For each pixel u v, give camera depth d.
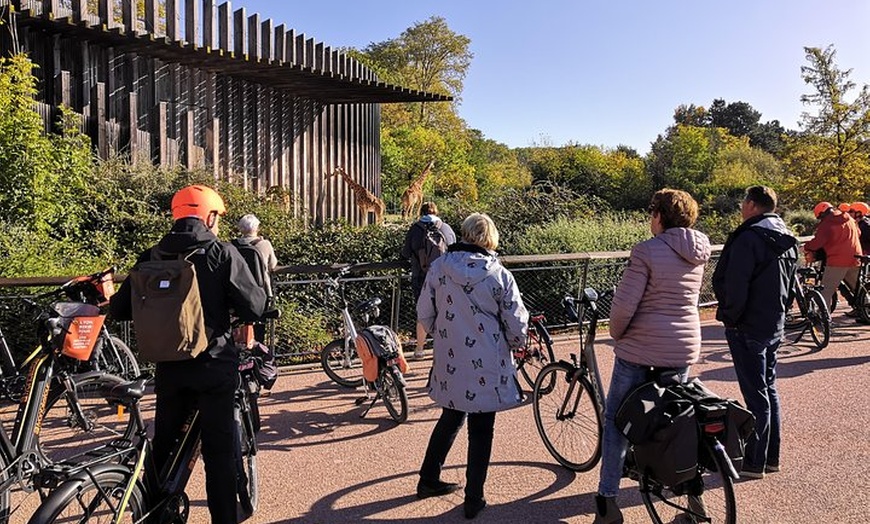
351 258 10.22
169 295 3.08
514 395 3.94
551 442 4.78
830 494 4.19
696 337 3.68
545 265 9.34
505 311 3.93
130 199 9.89
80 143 9.91
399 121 46.88
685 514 3.74
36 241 7.72
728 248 4.37
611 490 3.76
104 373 4.74
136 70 12.73
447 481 4.42
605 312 9.45
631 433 3.39
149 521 3.23
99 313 4.36
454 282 3.93
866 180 23.73
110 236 9.28
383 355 5.55
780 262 4.29
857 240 9.03
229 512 3.33
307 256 10.20
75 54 11.58
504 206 11.88
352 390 6.56
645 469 3.43
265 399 6.25
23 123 8.30
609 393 3.81
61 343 4.16
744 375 4.39
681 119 82.81
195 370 3.22
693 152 36.09
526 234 10.54
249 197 11.56
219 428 3.31
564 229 10.33
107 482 2.97
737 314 4.29
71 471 2.86
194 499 4.19
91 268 7.76
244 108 15.60
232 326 3.63
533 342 6.23
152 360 3.12
